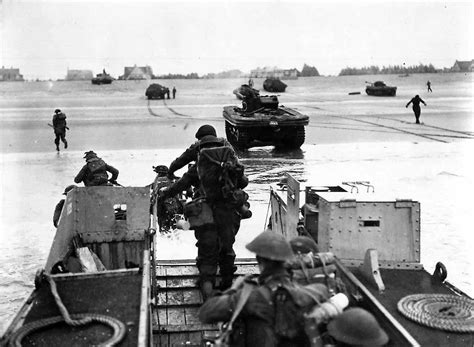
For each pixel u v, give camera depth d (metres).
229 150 5.98
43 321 4.16
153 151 22.30
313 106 49.72
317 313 3.54
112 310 4.36
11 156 21.88
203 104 56.09
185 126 33.03
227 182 5.84
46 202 13.48
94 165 10.05
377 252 5.18
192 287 6.32
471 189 14.07
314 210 5.86
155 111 46.62
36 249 9.73
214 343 3.81
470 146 22.41
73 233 6.62
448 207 12.17
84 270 6.02
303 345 3.58
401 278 5.10
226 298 3.66
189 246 9.56
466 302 4.53
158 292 6.23
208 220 5.89
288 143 23.20
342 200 5.26
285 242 3.70
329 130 29.58
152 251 5.90
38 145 25.30
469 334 4.09
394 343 3.86
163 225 7.75
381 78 147.62
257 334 3.58
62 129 23.38
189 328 5.32
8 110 52.06
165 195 6.34
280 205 7.03
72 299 4.55
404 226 5.33
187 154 6.15
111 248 6.73
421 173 16.50
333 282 4.09
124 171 17.38
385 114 39.69
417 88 87.12
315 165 18.52
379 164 18.38
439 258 8.88
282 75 146.12
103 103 60.69
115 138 27.34
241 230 10.54
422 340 4.02
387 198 5.43
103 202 6.71
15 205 13.15
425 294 4.71
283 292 3.58
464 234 10.16
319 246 5.45
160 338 5.25
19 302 7.39
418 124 32.19
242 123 22.11
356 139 25.52
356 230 5.30
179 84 129.12
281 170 17.58
